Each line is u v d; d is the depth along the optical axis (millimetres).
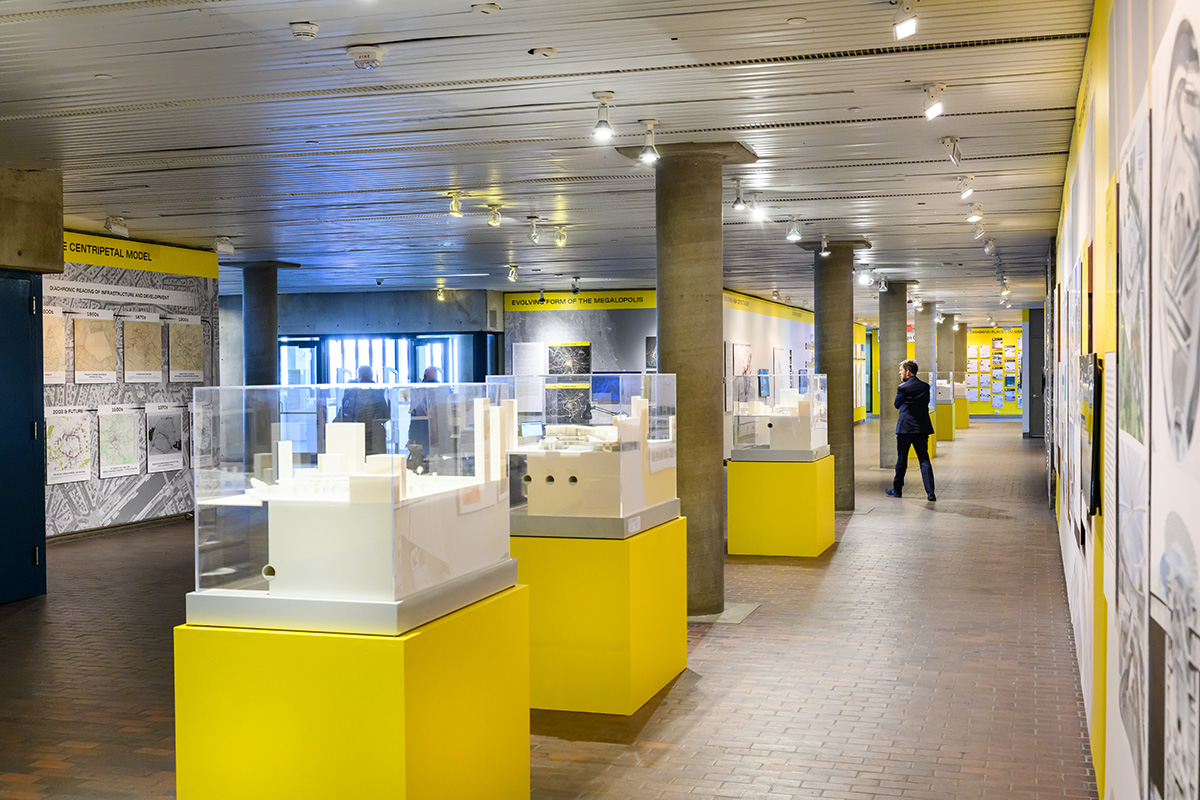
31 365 9219
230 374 23859
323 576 3531
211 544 3635
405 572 3508
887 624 7758
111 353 13297
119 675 6562
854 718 5551
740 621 7906
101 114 7430
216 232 13594
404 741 3406
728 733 5320
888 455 21297
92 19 5418
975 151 8773
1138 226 2742
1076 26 5555
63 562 10953
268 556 3590
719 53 6059
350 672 3449
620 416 5695
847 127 7871
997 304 29938
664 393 6406
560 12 5336
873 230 13797
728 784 4621
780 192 10891
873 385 47250
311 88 6797
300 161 9188
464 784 3770
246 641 3561
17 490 9031
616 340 23656
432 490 3682
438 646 3596
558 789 4570
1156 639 2400
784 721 5512
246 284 17500
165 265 14289
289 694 3520
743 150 8453
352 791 3461
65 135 8055
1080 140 6391
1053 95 6973
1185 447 2008
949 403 30078
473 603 3918
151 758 5051
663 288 8406
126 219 12359
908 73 6484
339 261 17641
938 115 7219
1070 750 5020
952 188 10625
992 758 4922
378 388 3436
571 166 9492
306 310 24828
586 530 5738
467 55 6074
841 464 14562
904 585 9266
